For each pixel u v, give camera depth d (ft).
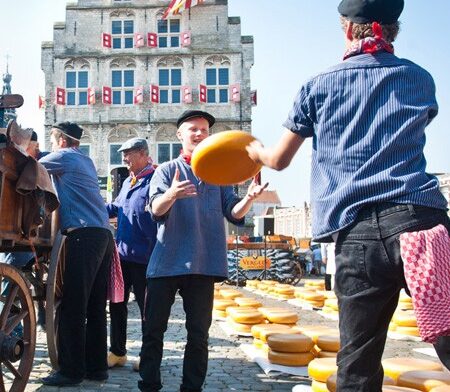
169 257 12.52
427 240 6.57
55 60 106.42
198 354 12.60
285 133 7.55
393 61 7.30
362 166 6.97
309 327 19.20
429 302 6.44
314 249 84.48
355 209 6.90
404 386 12.02
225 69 107.45
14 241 11.86
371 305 6.86
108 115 105.70
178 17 107.86
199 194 12.95
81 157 15.85
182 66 107.45
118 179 26.30
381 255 6.75
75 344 14.62
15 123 10.88
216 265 12.71
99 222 15.29
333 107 7.23
